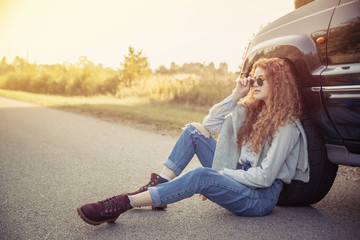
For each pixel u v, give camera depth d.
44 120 9.02
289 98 2.23
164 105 12.46
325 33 2.24
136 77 18.34
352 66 2.07
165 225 2.28
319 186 2.46
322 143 2.38
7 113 10.87
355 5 2.08
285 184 2.54
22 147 5.43
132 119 8.84
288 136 2.19
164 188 2.13
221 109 2.50
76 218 2.45
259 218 2.35
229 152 2.46
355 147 2.18
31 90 28.62
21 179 3.58
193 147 2.59
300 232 2.12
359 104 2.03
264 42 2.81
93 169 3.99
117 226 2.27
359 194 2.93
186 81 13.52
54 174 3.77
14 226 2.32
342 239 2.02
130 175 3.71
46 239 2.10
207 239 2.05
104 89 20.16
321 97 2.24
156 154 4.86
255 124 2.33
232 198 2.20
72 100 16.50
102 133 6.85
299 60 2.39
